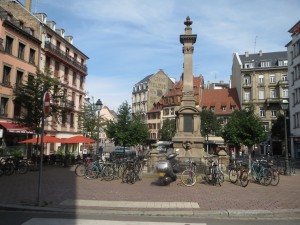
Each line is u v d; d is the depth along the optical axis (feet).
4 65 107.24
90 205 32.45
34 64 122.93
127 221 26.58
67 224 25.25
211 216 29.12
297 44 150.51
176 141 73.15
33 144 118.42
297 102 151.23
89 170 57.57
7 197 36.42
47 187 45.01
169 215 29.19
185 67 77.51
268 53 234.99
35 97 82.43
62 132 146.72
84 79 175.94
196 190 43.50
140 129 111.34
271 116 217.97
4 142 104.47
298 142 151.74
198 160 65.46
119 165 59.52
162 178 47.96
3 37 106.73
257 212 29.66
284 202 35.12
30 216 28.30
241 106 227.40
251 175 55.98
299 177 67.21
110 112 374.22
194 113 73.97
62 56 145.38
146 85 294.46
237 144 85.76
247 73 228.22
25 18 129.59
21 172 65.77
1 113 106.22
